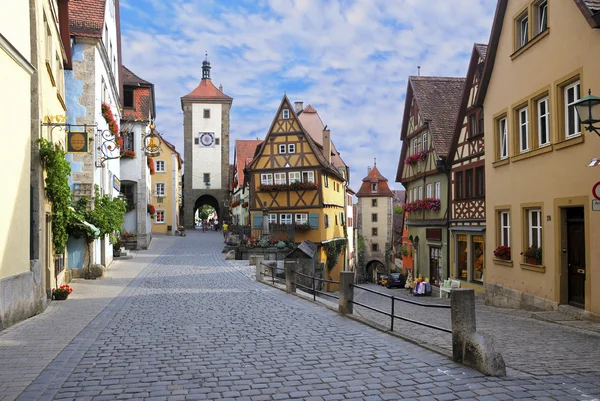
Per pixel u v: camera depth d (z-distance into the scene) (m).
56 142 14.18
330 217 41.16
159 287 16.58
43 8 12.06
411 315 14.65
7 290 9.34
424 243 27.39
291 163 38.25
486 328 10.54
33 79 11.18
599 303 11.09
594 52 11.38
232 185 64.19
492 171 17.27
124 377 6.00
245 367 6.42
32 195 11.14
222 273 21.38
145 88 34.34
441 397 5.07
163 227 53.84
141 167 33.88
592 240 11.34
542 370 6.09
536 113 14.37
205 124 65.88
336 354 7.05
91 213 18.80
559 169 12.84
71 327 9.38
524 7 14.86
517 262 15.34
